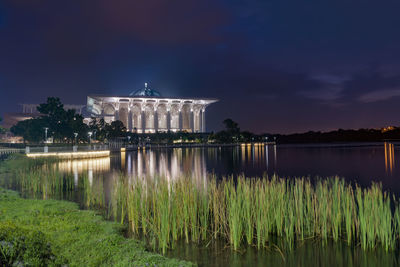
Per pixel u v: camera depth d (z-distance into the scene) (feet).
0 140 347.77
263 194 38.14
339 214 37.19
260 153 253.24
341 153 234.79
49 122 271.08
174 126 604.90
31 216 40.06
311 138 602.03
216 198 41.24
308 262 32.14
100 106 535.60
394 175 103.09
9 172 92.02
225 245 36.06
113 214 47.19
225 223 38.81
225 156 217.56
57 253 27.84
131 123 543.39
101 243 31.55
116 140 353.51
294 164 151.33
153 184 45.14
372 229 34.24
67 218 41.50
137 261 28.02
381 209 34.65
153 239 35.58
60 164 136.26
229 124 484.74
